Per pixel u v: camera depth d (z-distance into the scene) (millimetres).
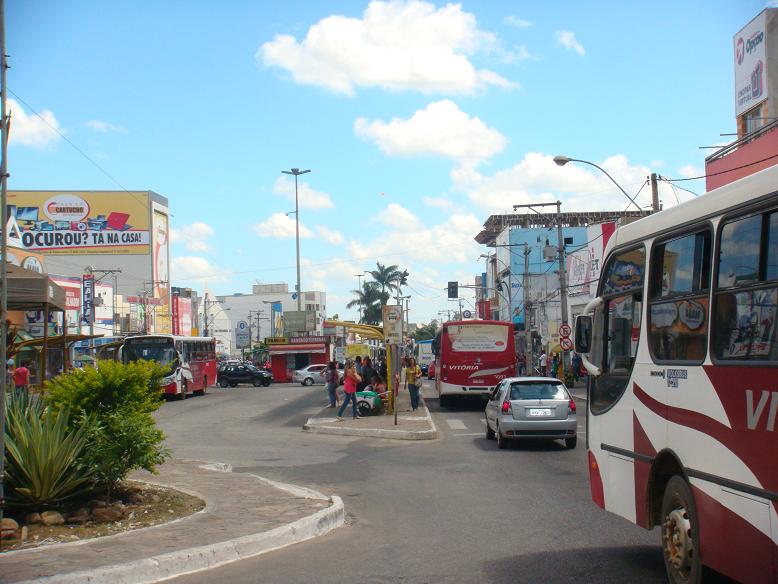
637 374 7098
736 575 5316
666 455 6512
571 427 17875
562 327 38156
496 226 90750
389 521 10227
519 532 9297
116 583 6836
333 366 33062
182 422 29078
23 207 87250
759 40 30656
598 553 8117
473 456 17203
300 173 71375
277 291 151125
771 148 27031
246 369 59438
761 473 5000
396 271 102625
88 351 52219
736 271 5434
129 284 88188
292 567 7656
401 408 31781
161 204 93250
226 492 11445
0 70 8305
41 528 8672
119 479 10180
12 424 9477
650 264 6922
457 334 31438
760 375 5039
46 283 15867
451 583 7016
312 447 19953
